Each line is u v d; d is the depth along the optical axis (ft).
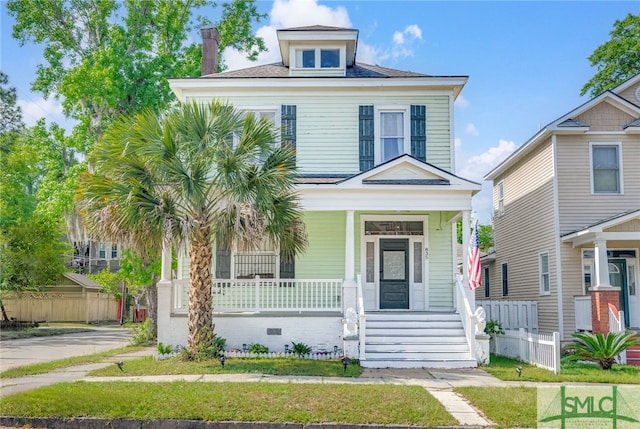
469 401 32.37
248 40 94.07
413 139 61.21
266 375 39.75
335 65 64.95
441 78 61.05
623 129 64.08
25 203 98.63
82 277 137.90
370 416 28.17
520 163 75.66
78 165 77.30
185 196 44.19
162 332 51.39
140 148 43.75
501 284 84.79
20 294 102.06
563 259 62.54
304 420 27.53
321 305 53.72
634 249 64.03
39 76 85.05
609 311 53.62
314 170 61.16
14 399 31.09
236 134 47.19
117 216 41.98
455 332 50.39
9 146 98.48
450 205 52.90
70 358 51.90
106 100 73.97
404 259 60.75
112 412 28.66
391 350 48.37
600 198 63.21
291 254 49.62
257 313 52.44
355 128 61.72
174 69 81.56
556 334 43.78
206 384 35.37
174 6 84.84
